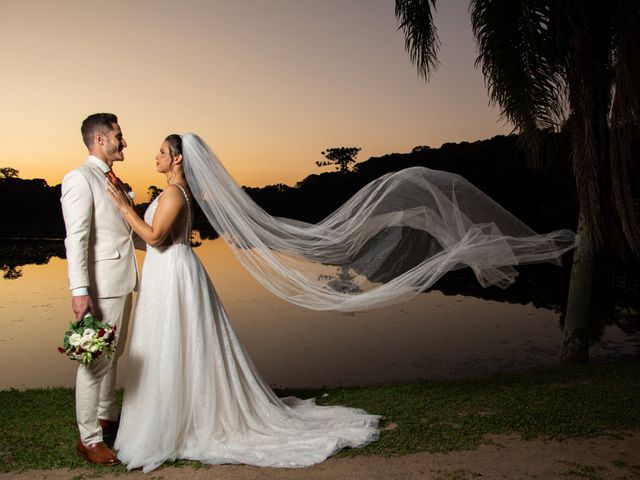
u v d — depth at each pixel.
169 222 3.44
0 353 8.95
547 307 12.64
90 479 3.11
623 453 3.42
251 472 3.18
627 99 6.00
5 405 4.44
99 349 3.05
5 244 36.94
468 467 3.22
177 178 3.63
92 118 3.46
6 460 3.33
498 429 3.82
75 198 3.23
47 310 12.58
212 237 39.19
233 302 13.26
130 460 3.29
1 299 14.15
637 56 5.88
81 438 3.35
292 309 12.41
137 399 3.45
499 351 8.84
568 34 6.20
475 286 15.95
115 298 3.43
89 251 3.38
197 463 3.30
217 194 3.70
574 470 3.18
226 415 3.56
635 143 6.20
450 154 39.38
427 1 7.21
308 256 3.97
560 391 4.75
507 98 6.53
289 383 7.32
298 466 3.24
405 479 3.07
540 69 6.29
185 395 3.47
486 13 6.45
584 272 6.98
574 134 6.46
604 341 9.59
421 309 12.42
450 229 4.12
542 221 30.08
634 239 6.39
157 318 3.45
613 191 6.32
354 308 3.93
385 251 4.00
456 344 9.30
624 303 13.32
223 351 3.65
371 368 7.98
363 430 3.69
